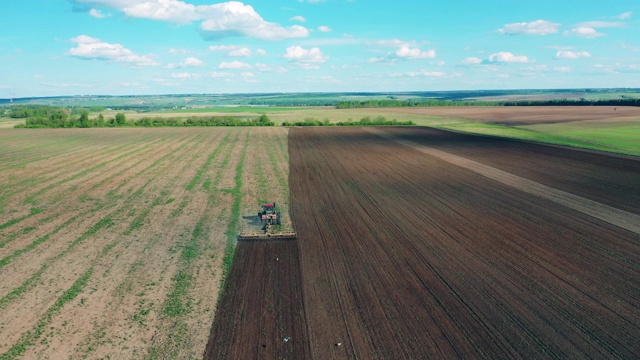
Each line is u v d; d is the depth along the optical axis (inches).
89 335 520.4
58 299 609.0
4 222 965.8
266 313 570.6
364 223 940.6
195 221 975.0
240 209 1069.8
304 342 504.7
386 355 477.4
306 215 1008.9
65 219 988.6
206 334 522.9
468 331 521.3
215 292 630.5
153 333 525.0
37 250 794.8
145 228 924.6
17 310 579.2
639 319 545.0
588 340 502.3
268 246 813.2
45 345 499.5
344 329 530.0
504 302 589.6
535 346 491.2
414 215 992.2
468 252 765.9
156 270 707.4
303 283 655.8
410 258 741.9
